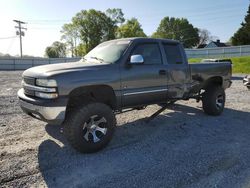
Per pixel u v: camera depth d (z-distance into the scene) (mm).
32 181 3199
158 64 5078
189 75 5719
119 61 4473
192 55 38188
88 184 3156
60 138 4672
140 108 5309
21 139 4594
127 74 4492
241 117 6406
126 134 5000
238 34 53625
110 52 4801
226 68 6695
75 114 3879
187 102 8203
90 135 4055
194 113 6742
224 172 3479
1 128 5168
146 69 4789
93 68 4145
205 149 4273
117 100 4441
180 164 3709
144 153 4109
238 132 5199
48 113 3693
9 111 6566
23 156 3891
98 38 71375
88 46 70875
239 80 15500
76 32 70812
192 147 4363
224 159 3881
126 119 6031
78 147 3939
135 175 3383
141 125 5578
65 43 71938
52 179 3260
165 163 3742
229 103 8156
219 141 4664
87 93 4262
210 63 6324
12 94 9320
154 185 3141
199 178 3320
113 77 4297
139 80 4680
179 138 4816
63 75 3771
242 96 9477
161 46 5223
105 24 71688
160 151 4188
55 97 3695
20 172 3402
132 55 4562
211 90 6391
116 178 3303
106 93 4359
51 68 4020
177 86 5449
